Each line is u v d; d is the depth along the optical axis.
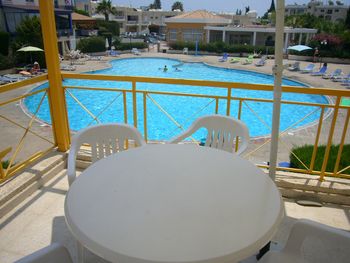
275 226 1.08
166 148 1.69
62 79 2.79
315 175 2.56
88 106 11.15
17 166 2.54
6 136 7.48
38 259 1.07
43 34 2.58
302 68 19.72
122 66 20.62
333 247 1.87
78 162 2.84
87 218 1.08
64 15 25.20
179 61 22.89
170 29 33.28
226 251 0.94
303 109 11.09
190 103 11.46
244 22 47.19
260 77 17.64
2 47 17.33
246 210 1.15
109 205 1.15
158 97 12.22
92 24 32.75
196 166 1.48
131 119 9.82
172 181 1.33
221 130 2.15
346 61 22.50
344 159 4.10
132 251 0.93
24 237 1.96
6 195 2.20
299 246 1.30
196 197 1.22
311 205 2.33
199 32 32.06
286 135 7.92
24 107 10.07
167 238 0.99
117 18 49.50
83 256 1.69
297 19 34.38
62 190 2.49
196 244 0.96
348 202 2.34
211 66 20.69
